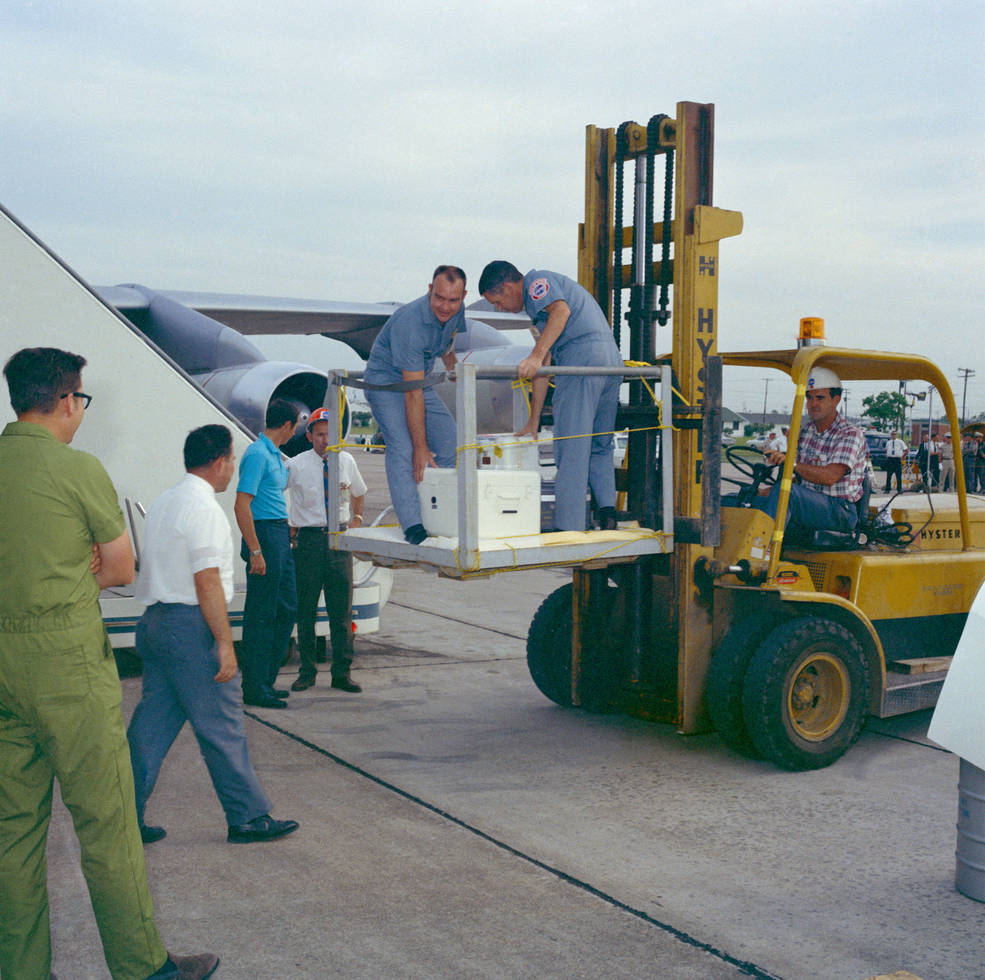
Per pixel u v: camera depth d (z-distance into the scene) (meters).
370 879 3.50
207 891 3.39
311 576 6.20
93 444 6.20
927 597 5.33
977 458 18.92
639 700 5.46
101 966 2.92
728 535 5.08
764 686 4.59
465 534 3.98
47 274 6.07
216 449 3.62
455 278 4.25
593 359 4.56
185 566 3.55
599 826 4.03
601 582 5.59
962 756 3.33
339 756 4.93
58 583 2.52
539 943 3.04
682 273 5.02
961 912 3.29
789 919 3.22
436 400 4.75
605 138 5.62
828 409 5.23
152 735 3.65
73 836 3.87
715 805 4.29
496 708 5.89
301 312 12.27
